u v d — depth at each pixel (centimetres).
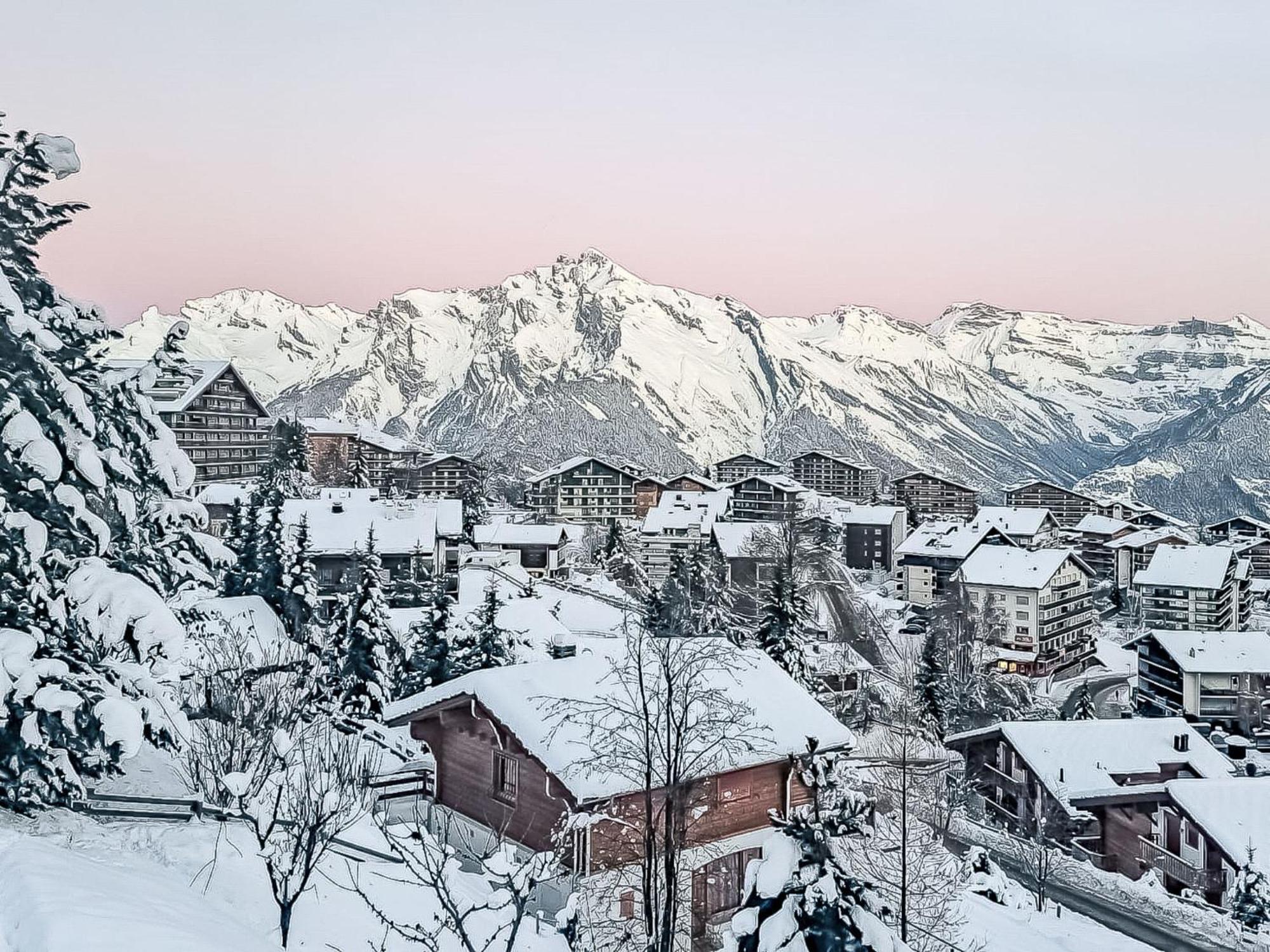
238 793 1694
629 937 1859
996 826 5338
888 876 2647
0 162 1795
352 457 17762
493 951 1828
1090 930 3588
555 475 16150
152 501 2019
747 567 11650
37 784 1773
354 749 2511
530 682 2577
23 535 1666
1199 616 10762
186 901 1376
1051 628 10431
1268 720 7831
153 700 1867
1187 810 4459
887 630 10456
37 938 948
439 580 4644
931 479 19450
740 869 2497
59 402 1705
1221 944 3753
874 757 5138
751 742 2458
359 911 1795
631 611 7225
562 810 2361
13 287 1789
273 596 4741
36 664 1691
